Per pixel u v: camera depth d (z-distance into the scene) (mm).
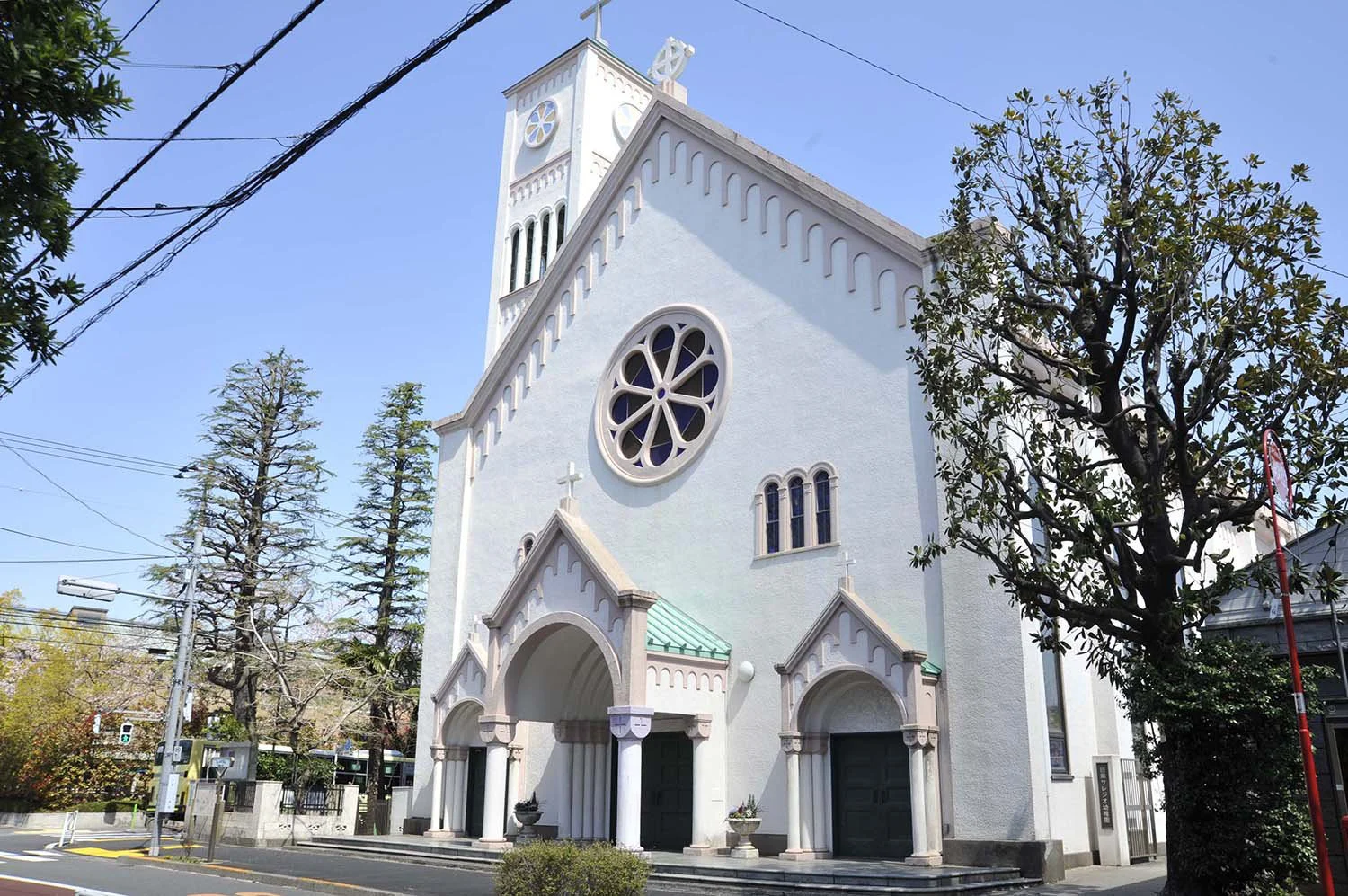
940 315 18719
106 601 29906
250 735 43656
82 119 9984
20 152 9594
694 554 27406
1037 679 21094
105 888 20984
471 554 33844
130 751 52281
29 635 52656
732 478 27094
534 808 26766
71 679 50781
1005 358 23094
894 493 23719
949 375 18250
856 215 25922
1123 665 16422
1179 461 16156
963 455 22547
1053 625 17031
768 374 27062
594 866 13656
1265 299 15406
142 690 51281
